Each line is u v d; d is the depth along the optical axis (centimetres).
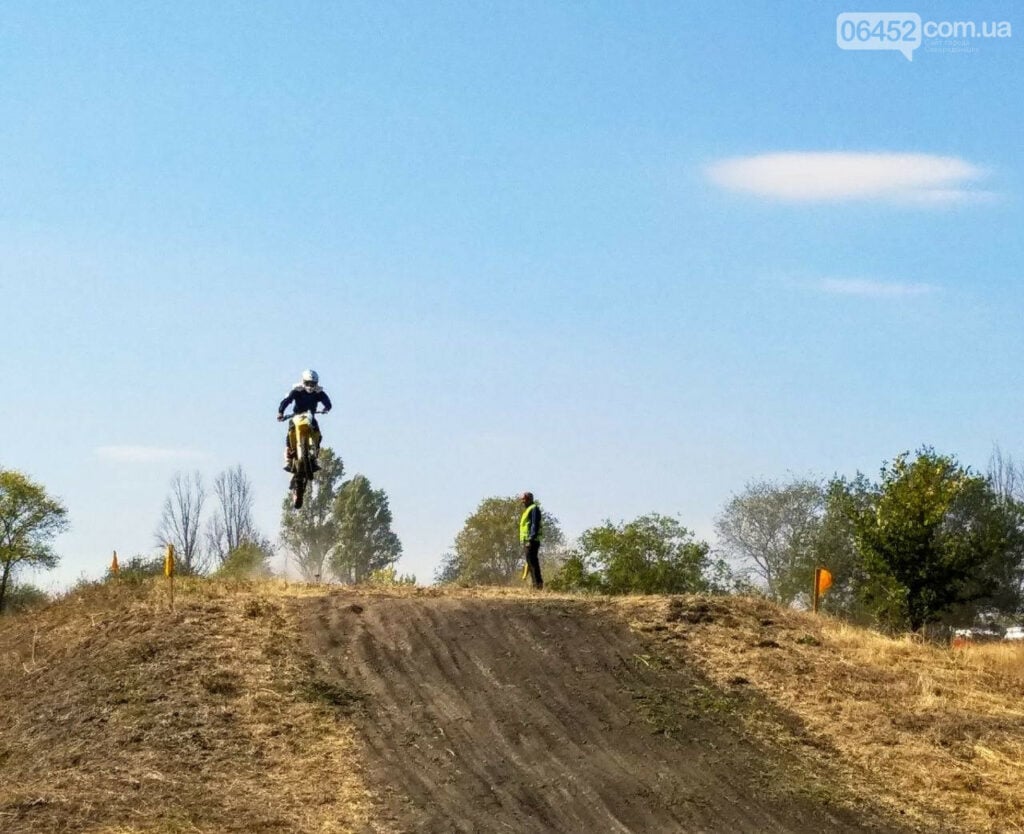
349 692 1628
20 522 4881
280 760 1437
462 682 1698
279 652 1730
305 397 1981
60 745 1477
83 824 1225
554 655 1820
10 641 2008
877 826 1444
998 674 2019
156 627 1822
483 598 2075
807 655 1970
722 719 1691
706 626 2025
